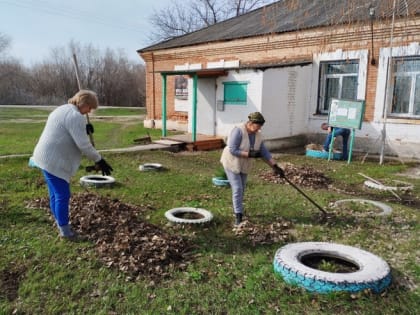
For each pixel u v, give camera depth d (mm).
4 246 4148
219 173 7438
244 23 18000
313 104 13641
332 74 13211
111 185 7070
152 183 7434
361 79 12273
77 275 3566
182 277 3574
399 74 11617
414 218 5496
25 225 4805
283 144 13188
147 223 4961
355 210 5832
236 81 12805
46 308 3055
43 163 4078
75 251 4051
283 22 14812
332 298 3168
